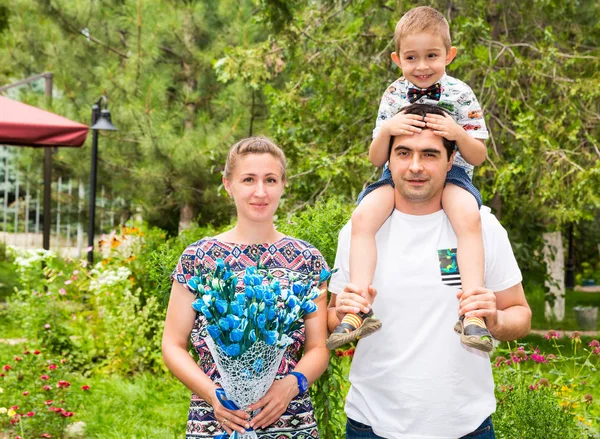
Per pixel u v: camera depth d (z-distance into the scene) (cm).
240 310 237
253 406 251
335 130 884
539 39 916
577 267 1817
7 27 1597
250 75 877
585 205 883
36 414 552
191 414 264
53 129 774
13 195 1891
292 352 270
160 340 735
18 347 756
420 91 296
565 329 1114
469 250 257
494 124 850
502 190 812
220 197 1190
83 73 1266
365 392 266
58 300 802
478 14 843
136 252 855
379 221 271
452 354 255
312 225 414
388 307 262
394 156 263
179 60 1271
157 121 1135
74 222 1365
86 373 716
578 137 864
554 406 451
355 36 830
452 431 254
